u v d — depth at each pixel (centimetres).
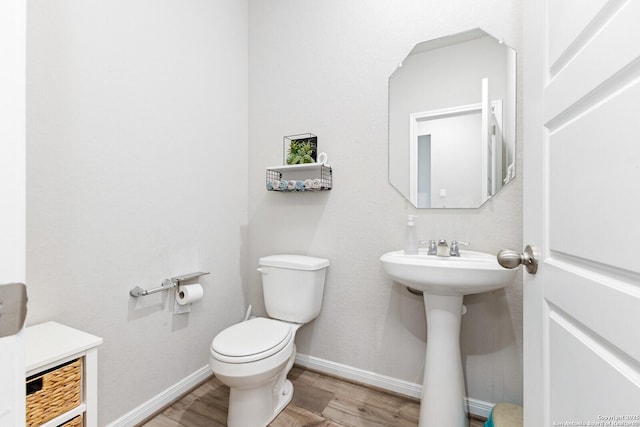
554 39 68
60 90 119
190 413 155
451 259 137
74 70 123
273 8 207
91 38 128
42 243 114
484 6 149
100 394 132
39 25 113
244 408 137
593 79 52
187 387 172
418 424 144
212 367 130
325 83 189
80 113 125
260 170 212
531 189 79
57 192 118
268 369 131
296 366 199
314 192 193
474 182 151
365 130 177
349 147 181
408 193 166
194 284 167
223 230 198
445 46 157
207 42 185
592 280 53
